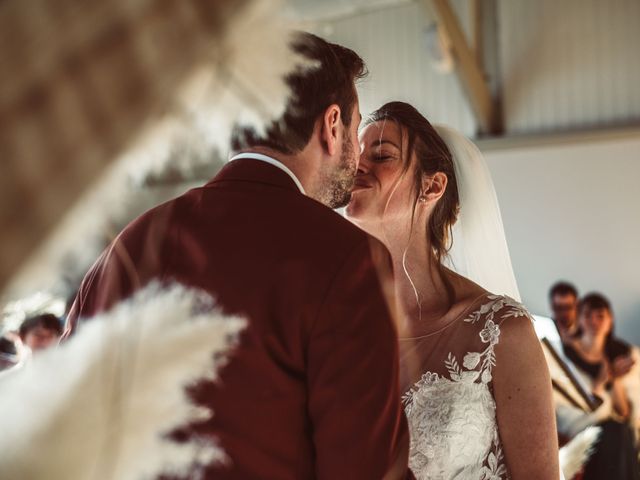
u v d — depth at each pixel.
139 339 0.26
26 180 0.18
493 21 8.75
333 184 1.19
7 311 0.24
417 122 1.81
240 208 1.05
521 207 8.55
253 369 0.97
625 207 8.00
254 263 1.01
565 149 8.27
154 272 0.97
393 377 1.02
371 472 0.99
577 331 4.46
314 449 1.05
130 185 0.20
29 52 0.18
